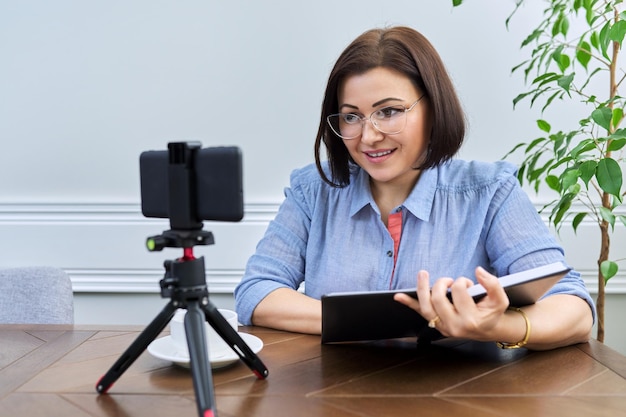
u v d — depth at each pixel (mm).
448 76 1528
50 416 1020
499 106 2617
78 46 2701
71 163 2734
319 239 1708
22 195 2752
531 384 1125
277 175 2699
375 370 1202
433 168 1608
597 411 1007
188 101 2697
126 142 2721
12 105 2730
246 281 1642
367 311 1213
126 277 2734
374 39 1496
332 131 1594
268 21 2654
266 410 1019
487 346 1350
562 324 1301
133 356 1091
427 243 1615
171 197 1034
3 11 2703
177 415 1013
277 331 1501
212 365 1204
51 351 1359
